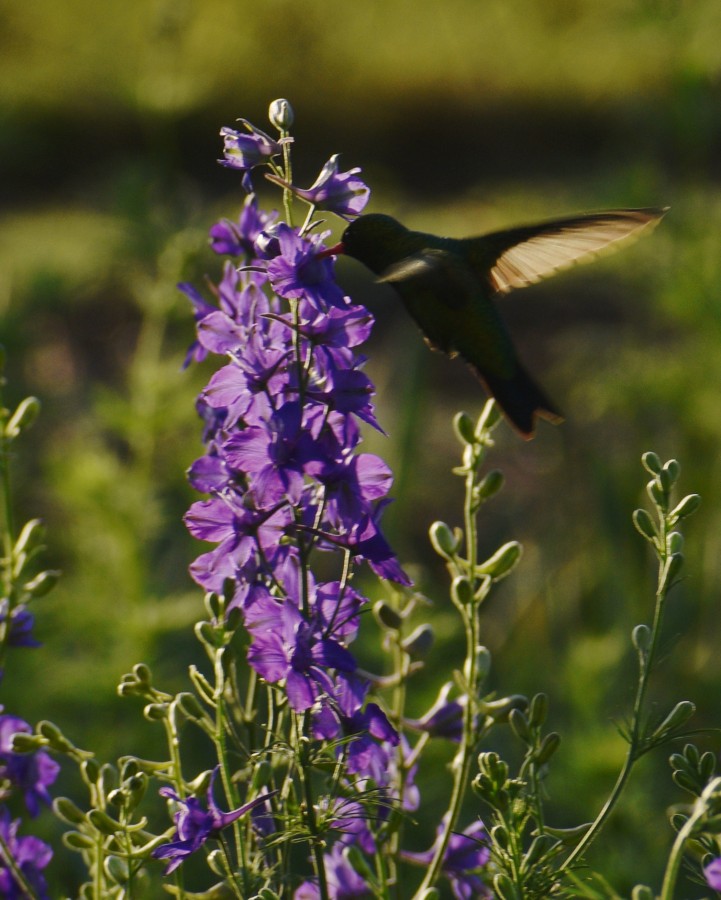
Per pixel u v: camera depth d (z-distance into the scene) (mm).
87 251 18969
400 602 5180
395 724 4996
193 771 8773
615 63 32000
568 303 18125
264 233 4105
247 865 4246
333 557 11406
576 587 11844
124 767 4520
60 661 9305
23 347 12586
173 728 4516
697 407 11406
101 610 9398
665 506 4473
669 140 13008
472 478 4723
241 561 4164
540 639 11633
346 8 35156
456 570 4770
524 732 4523
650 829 8172
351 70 34156
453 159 32031
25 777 5004
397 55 34500
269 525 4188
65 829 8359
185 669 9688
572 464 13680
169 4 12172
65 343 16703
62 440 12812
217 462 4473
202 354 4531
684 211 11578
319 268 4023
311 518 4348
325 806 4398
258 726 4254
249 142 4160
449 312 5281
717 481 11508
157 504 9883
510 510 13836
